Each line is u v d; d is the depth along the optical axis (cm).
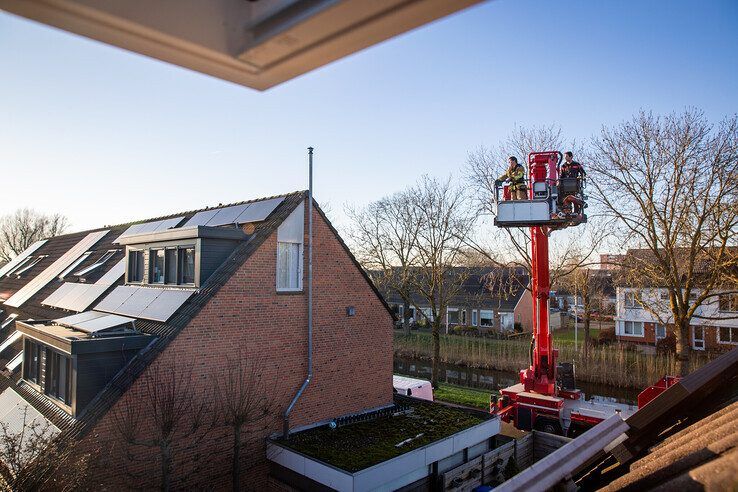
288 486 1234
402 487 1196
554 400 1634
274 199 1511
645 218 1914
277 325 1330
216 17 102
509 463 1434
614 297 4453
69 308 1628
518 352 3281
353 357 1523
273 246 1332
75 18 95
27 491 822
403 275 3350
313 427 1403
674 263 1886
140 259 1541
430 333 4400
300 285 1398
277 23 99
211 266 1302
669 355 2872
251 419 1199
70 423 1069
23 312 1944
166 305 1266
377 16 91
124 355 1148
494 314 4534
